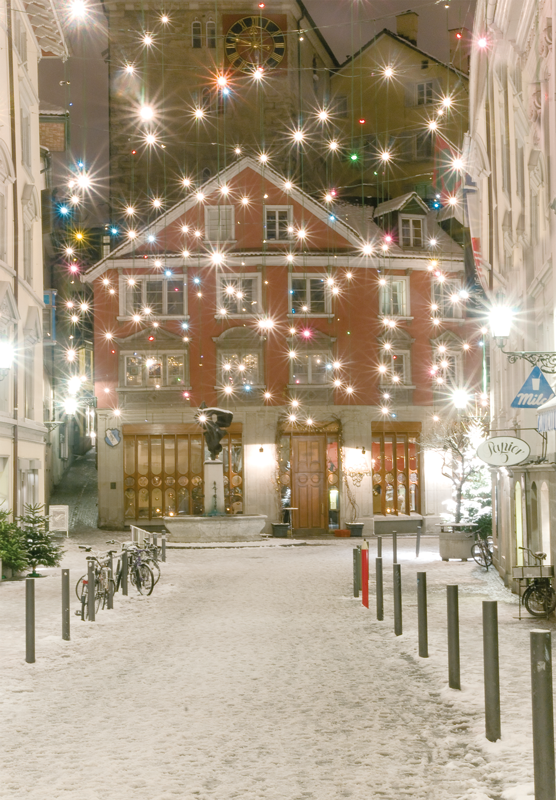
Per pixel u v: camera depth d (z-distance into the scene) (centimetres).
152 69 4959
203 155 4953
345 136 5300
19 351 2644
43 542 2345
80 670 1039
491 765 627
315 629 1341
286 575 2253
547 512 1541
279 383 4081
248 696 884
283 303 4100
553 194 1405
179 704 852
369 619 1442
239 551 3177
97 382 4100
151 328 4088
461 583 2027
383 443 4134
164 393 4081
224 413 3569
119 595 1808
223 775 625
